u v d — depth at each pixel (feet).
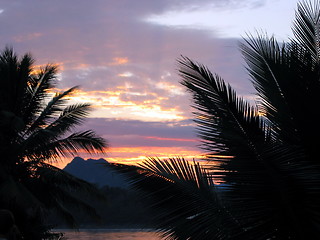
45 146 61.62
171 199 18.54
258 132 16.21
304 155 16.46
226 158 15.43
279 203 14.47
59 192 64.90
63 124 66.39
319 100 18.56
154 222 18.25
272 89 19.17
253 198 14.64
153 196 18.83
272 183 14.47
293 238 14.48
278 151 14.76
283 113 19.01
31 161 62.95
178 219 17.99
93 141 65.51
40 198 63.57
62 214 67.67
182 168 19.39
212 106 16.48
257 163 14.64
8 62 63.57
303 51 19.85
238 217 16.49
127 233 250.16
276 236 14.55
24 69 63.82
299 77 18.94
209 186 18.79
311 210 14.23
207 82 16.57
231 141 15.60
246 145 15.11
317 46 20.06
